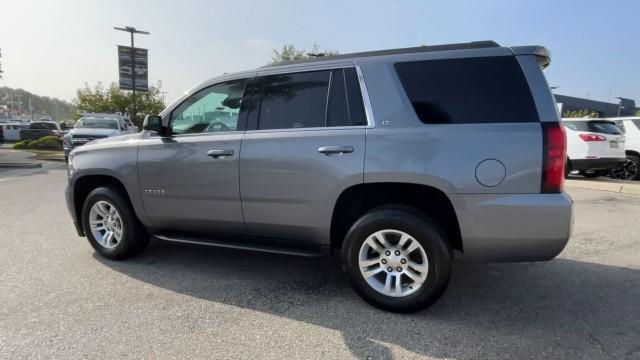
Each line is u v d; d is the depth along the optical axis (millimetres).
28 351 2721
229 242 3984
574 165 10602
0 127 32719
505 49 3135
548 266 4387
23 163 15180
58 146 25312
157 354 2697
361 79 3410
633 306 3434
